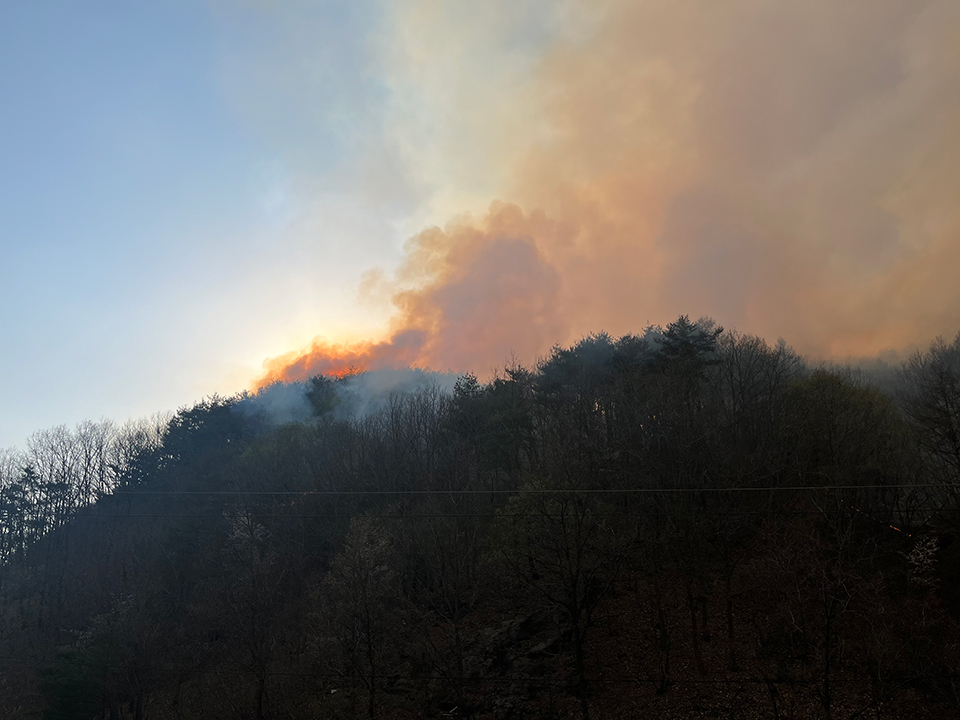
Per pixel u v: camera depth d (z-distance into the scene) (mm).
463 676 37406
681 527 39062
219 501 60469
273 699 39500
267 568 44281
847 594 33688
